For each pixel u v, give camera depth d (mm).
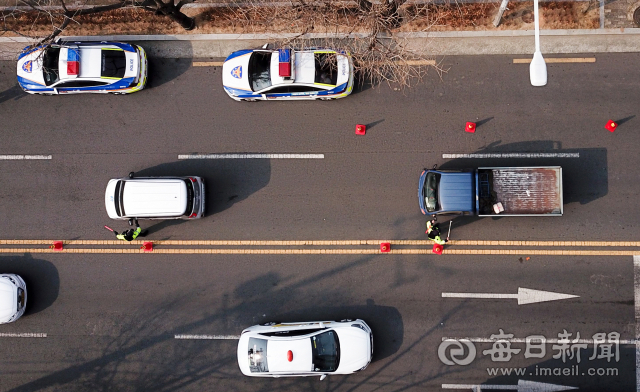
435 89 15188
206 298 15367
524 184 13844
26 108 15625
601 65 14883
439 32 15023
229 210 15422
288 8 13617
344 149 15258
